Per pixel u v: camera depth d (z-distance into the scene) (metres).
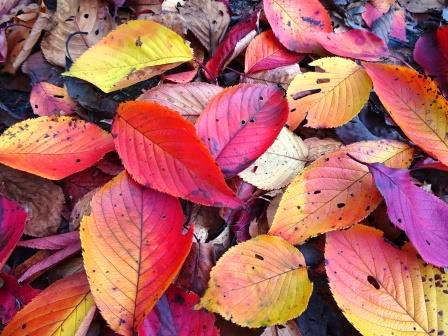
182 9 0.40
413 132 0.34
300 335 0.30
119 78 0.34
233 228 0.33
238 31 0.39
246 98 0.32
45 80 0.38
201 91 0.35
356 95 0.36
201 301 0.27
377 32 0.45
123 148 0.30
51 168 0.31
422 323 0.29
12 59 0.39
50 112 0.36
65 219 0.33
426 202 0.30
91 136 0.33
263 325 0.28
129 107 0.29
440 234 0.30
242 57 0.41
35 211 0.32
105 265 0.27
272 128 0.31
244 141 0.31
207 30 0.40
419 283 0.29
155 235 0.28
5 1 0.40
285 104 0.32
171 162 0.29
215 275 0.28
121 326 0.26
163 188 0.29
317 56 0.41
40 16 0.38
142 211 0.29
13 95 0.39
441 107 0.34
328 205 0.31
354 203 0.31
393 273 0.29
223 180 0.28
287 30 0.39
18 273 0.31
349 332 0.31
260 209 0.34
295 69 0.39
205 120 0.31
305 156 0.35
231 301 0.28
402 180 0.30
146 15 0.40
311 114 0.36
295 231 0.30
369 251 0.30
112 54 0.35
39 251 0.32
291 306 0.28
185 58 0.36
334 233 0.30
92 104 0.37
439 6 0.48
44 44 0.39
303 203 0.31
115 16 0.40
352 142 0.37
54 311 0.27
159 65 0.36
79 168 0.31
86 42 0.38
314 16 0.40
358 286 0.29
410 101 0.34
